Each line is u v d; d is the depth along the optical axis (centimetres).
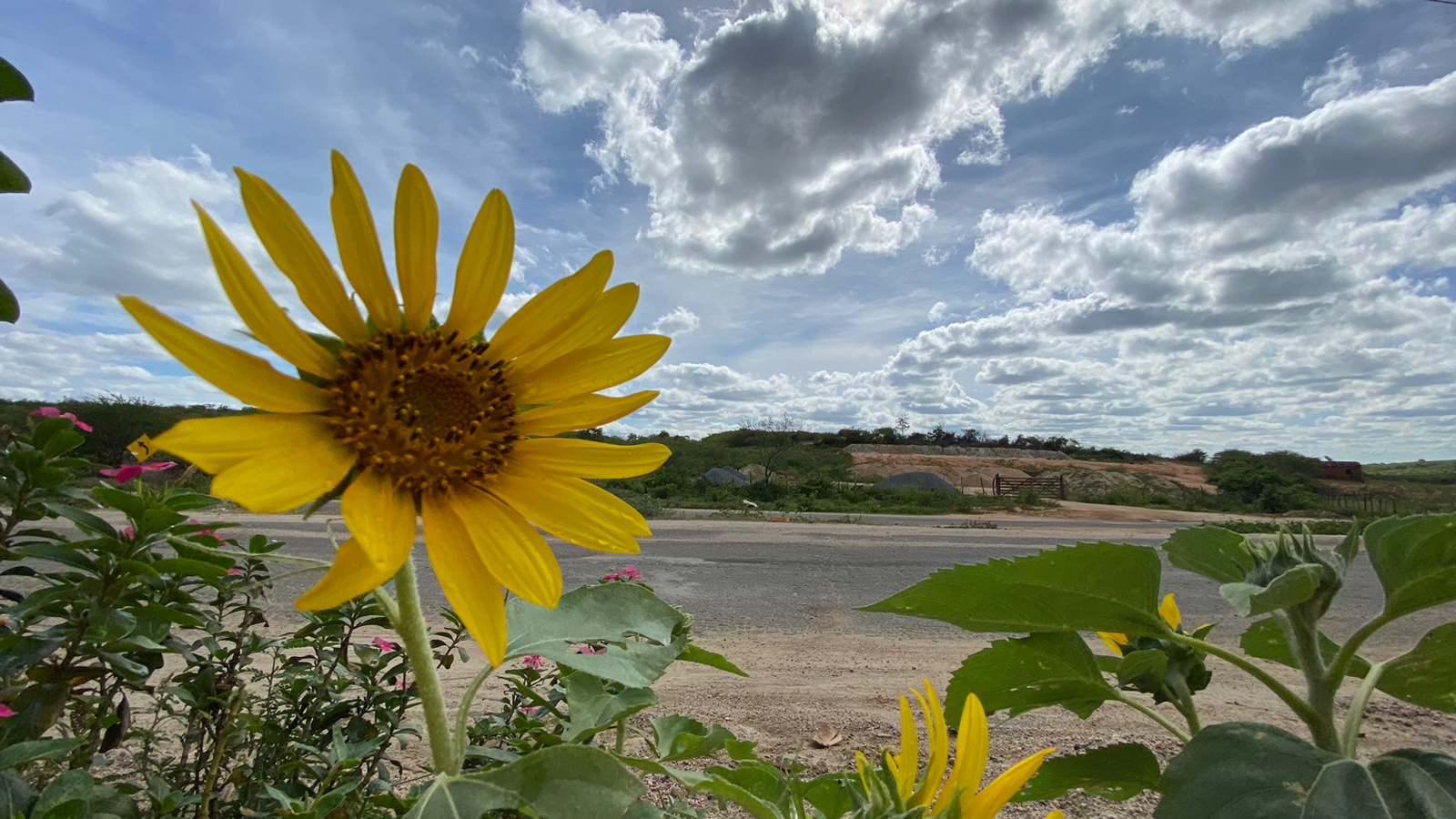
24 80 129
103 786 153
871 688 494
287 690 242
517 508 130
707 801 287
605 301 147
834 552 1357
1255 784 120
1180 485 5169
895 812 106
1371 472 6881
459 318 137
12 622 173
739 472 3822
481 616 116
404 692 245
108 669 165
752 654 599
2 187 133
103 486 153
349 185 125
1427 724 427
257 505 101
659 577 1012
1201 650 155
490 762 223
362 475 119
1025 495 3806
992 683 171
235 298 110
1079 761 166
